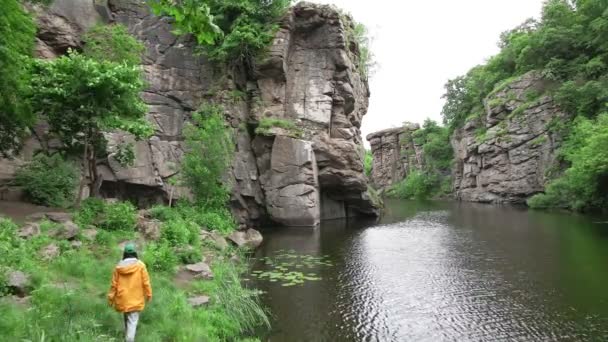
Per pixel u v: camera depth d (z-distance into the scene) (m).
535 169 51.66
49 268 9.78
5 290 7.80
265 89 34.50
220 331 10.08
